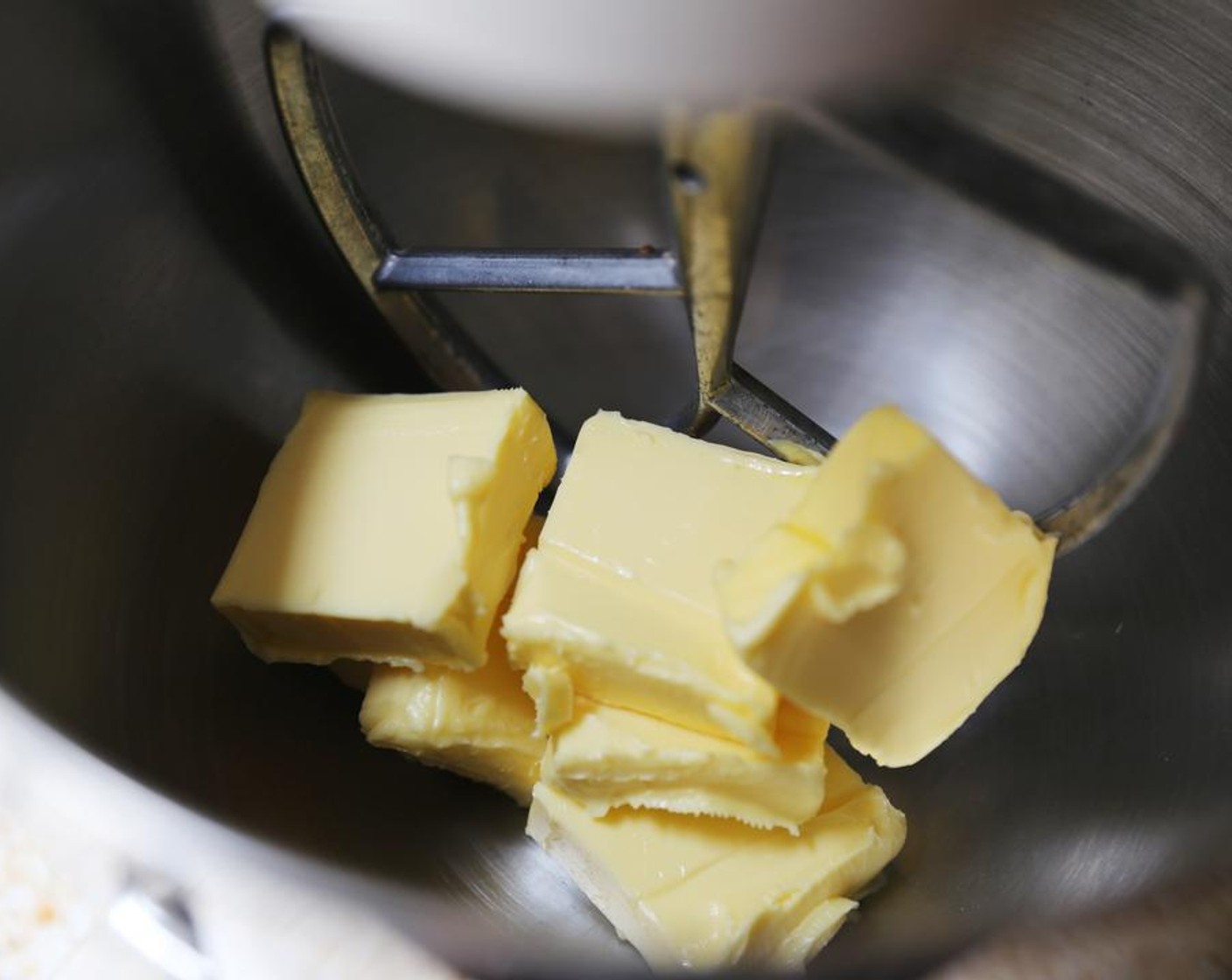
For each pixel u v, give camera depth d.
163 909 0.24
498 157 0.31
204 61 0.28
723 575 0.25
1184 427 0.27
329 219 0.29
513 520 0.28
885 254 0.32
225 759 0.27
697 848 0.27
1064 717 0.30
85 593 0.27
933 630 0.25
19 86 0.26
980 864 0.28
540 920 0.28
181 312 0.29
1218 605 0.28
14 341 0.27
